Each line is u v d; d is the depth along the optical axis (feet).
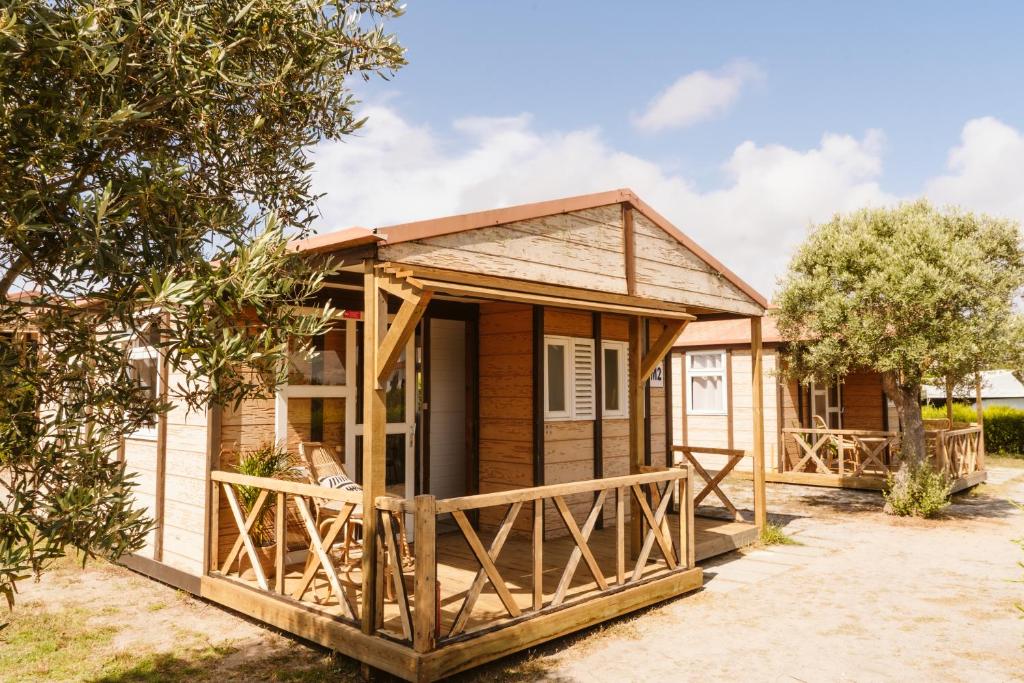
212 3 11.06
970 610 20.34
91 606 20.35
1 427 9.48
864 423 56.90
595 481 18.80
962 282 34.06
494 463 27.89
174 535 21.83
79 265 9.33
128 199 9.52
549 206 19.74
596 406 29.48
